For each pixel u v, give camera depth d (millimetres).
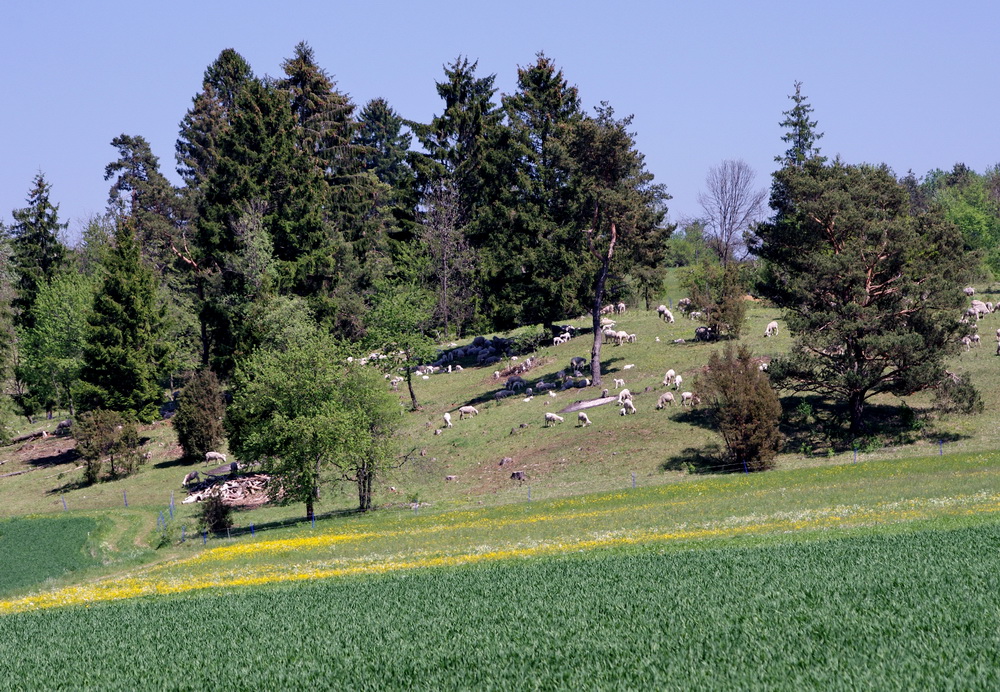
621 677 15586
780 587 21359
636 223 72062
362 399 55906
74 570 43438
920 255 58219
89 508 69188
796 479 46312
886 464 46594
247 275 86500
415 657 18078
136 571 40562
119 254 90438
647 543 33031
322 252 93625
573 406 70125
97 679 18609
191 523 56656
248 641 20625
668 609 20156
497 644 18438
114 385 86938
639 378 73562
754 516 37312
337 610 23391
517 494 54000
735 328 78125
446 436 70875
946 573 21281
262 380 58125
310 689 16609
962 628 16672
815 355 59344
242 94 95438
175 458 79500
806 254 59844
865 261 56250
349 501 61125
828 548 26000
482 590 24453
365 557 36812
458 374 92000
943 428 54125
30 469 83750
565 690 15219
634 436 60719
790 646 16375
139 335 88250
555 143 74688
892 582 20812
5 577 42344
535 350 92062
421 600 23844
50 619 25859
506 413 73312
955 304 52469
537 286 87125
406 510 53375
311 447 53281
